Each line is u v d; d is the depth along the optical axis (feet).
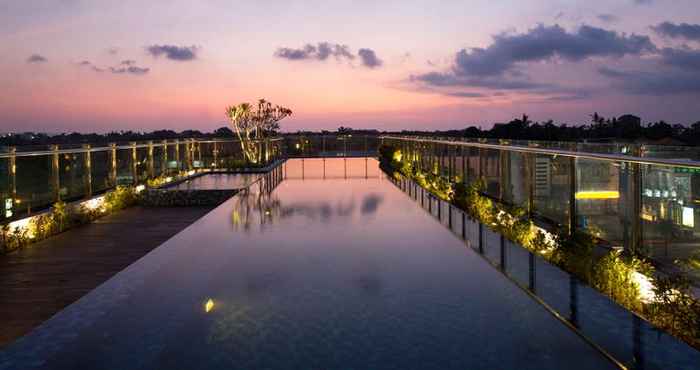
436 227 29.07
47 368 11.29
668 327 13.44
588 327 12.51
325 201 40.93
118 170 47.37
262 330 13.25
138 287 17.12
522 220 25.62
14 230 27.30
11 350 12.33
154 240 29.63
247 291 16.65
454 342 12.33
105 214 39.96
